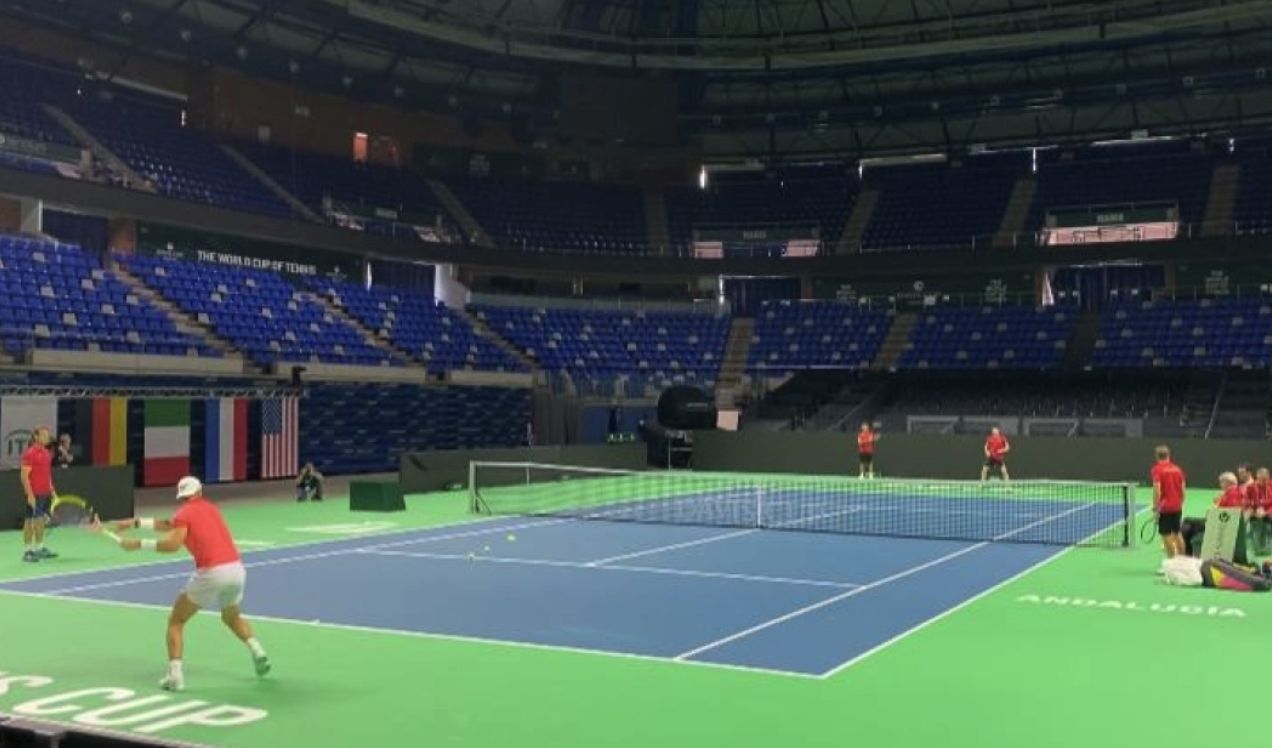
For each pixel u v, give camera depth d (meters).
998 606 13.79
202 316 34.00
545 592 14.65
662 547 19.58
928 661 10.69
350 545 19.53
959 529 22.92
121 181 35.97
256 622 12.50
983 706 9.04
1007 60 43.66
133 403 30.69
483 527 22.72
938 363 43.28
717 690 9.55
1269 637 11.88
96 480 23.19
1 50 37.16
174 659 9.55
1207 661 10.71
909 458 37.72
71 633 11.85
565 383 42.41
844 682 9.84
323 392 35.84
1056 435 37.59
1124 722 8.57
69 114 37.69
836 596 14.48
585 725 8.49
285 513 25.27
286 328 36.16
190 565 16.78
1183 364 40.09
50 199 32.38
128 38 39.22
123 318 31.39
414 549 19.05
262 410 34.06
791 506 27.89
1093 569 17.17
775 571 16.70
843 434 38.72
